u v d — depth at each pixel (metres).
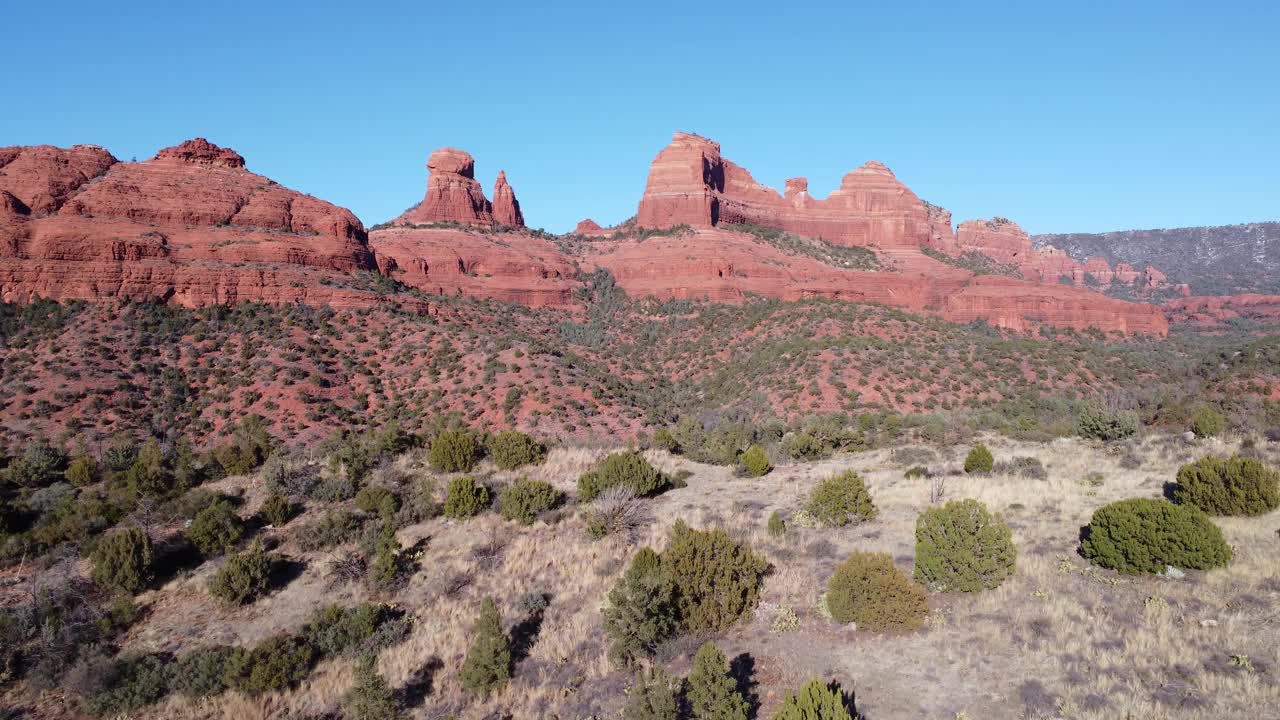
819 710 8.88
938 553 14.06
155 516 23.33
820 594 14.69
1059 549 15.79
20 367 44.75
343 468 29.08
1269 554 13.81
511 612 16.61
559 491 25.66
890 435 40.31
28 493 26.56
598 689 12.58
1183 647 10.66
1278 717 8.81
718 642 13.31
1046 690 10.12
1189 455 24.91
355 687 13.54
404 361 57.59
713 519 21.69
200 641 16.66
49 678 14.59
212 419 45.47
